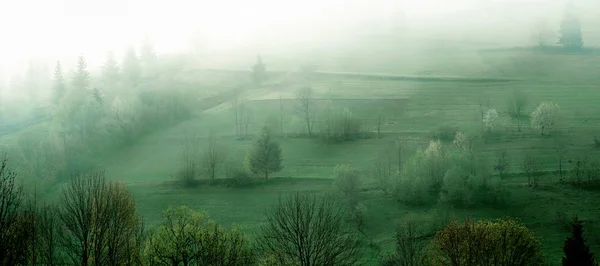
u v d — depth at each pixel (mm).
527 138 125062
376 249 70062
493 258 54219
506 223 58500
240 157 125500
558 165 102438
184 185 104250
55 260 39938
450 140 130625
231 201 95000
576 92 173000
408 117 159375
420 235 73750
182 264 48188
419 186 88875
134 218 51781
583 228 72375
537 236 71625
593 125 132875
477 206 84812
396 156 118438
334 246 49188
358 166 114500
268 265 47438
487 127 133875
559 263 62562
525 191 88750
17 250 30812
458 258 53688
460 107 165750
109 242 40688
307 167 116750
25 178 101062
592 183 88688
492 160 107938
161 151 136750
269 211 88188
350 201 88125
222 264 43594
